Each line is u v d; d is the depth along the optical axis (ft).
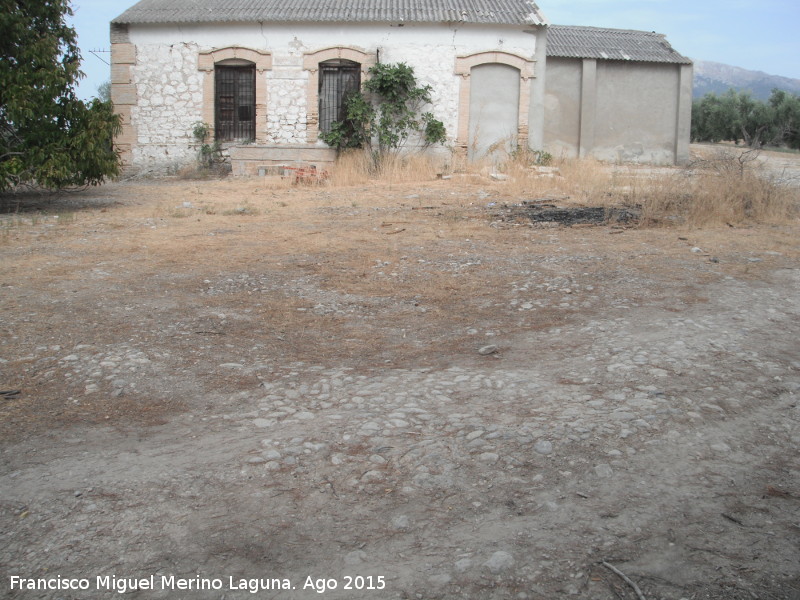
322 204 43.98
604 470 11.99
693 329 19.12
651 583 9.31
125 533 10.44
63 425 13.92
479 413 14.21
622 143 81.41
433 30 66.44
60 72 40.34
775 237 31.89
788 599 9.00
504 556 9.76
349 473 12.05
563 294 22.77
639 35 85.61
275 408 14.65
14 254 28.12
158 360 17.07
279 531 10.50
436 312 21.25
